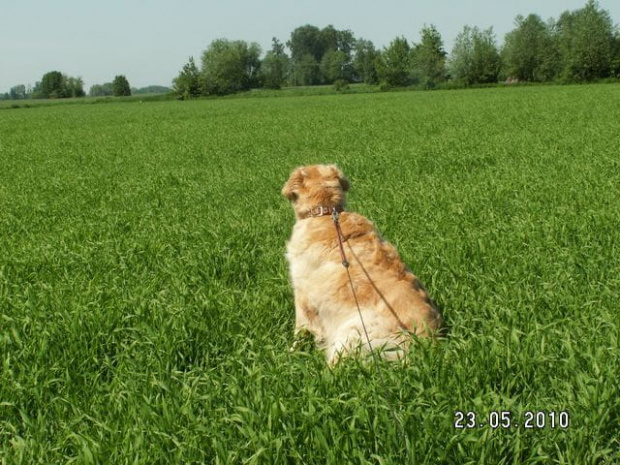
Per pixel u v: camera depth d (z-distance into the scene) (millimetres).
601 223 2908
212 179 5125
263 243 3047
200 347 2047
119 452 1568
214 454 1567
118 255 2844
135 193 4539
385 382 1707
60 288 2432
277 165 5809
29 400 1812
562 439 1530
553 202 3418
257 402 1661
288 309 2281
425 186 4203
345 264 1877
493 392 1620
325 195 2148
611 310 2059
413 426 1532
